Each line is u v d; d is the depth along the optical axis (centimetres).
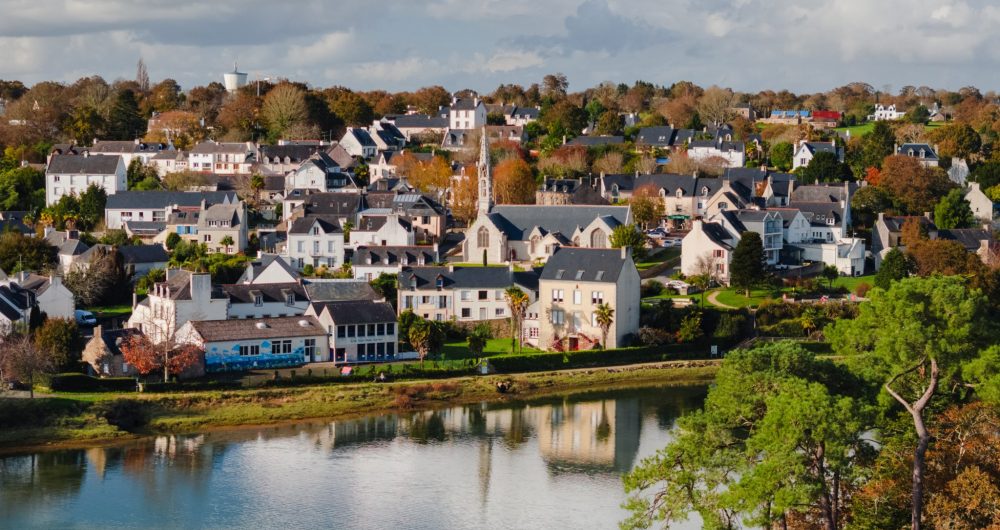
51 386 17512
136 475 14775
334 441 16412
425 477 14762
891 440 11244
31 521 13112
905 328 10588
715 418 10581
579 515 13388
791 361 11044
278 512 13488
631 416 17850
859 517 10550
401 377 19238
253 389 18138
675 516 10275
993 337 10988
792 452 9544
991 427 10794
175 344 18738
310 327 19888
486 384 19225
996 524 9619
